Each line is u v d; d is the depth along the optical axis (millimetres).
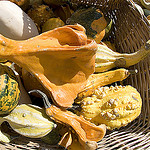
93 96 617
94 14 675
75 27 561
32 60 530
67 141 569
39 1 749
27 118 549
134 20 676
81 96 615
